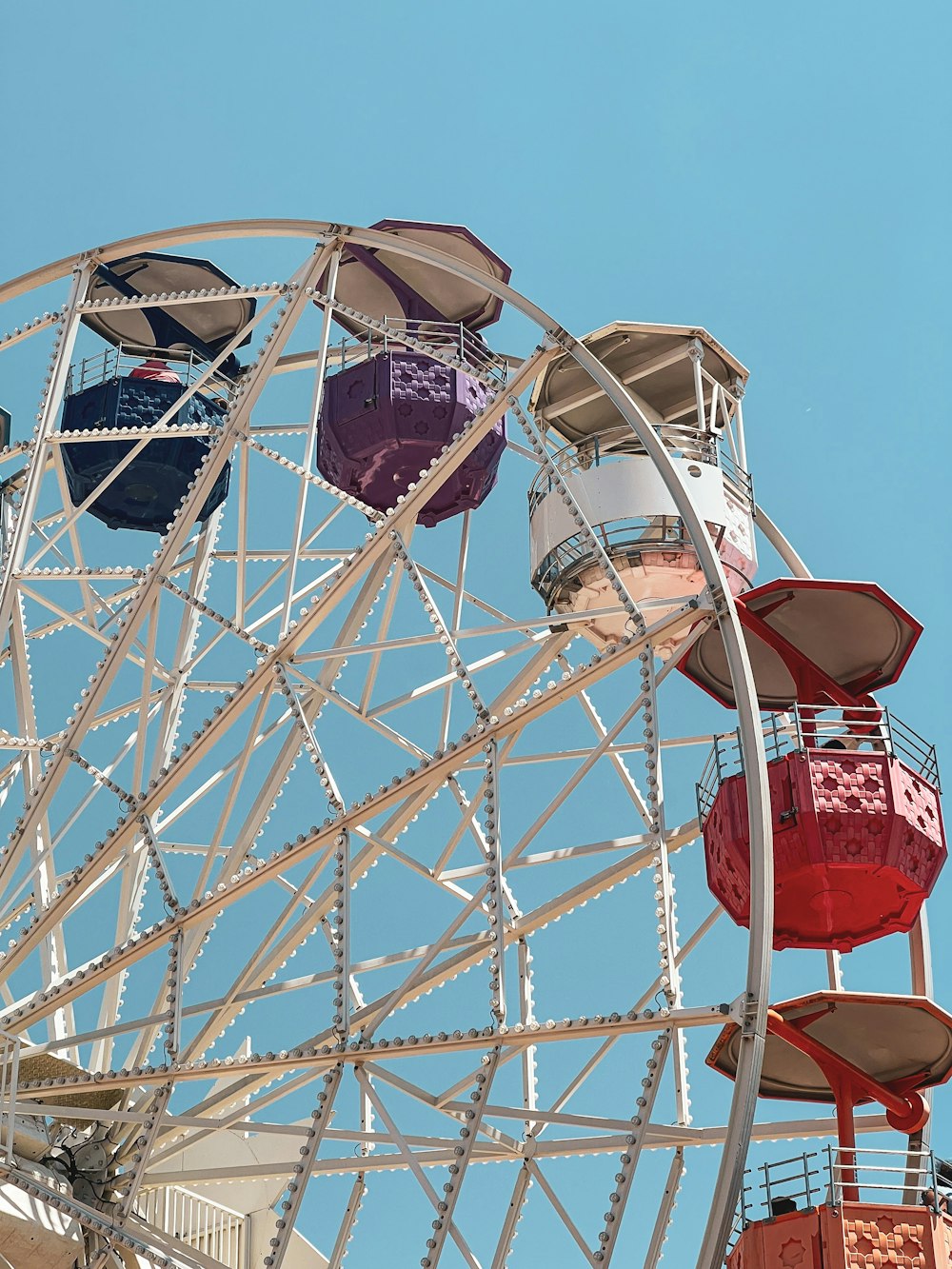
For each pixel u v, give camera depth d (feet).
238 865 95.50
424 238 122.31
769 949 73.10
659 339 118.83
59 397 109.60
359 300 130.21
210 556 127.85
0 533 125.29
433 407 121.80
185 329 138.10
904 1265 82.58
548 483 114.83
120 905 101.50
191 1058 91.81
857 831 91.61
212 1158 121.08
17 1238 85.66
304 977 90.58
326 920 97.96
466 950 95.35
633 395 123.65
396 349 123.65
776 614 103.09
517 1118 76.13
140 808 96.58
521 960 101.60
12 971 97.40
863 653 105.09
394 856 90.22
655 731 81.00
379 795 87.45
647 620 111.45
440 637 91.04
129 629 101.60
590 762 85.30
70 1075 94.27
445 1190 75.72
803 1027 92.48
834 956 97.71
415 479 124.16
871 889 92.63
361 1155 96.53
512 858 87.35
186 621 113.80
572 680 84.02
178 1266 86.07
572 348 92.32
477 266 124.16
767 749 94.79
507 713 85.61
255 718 96.63
